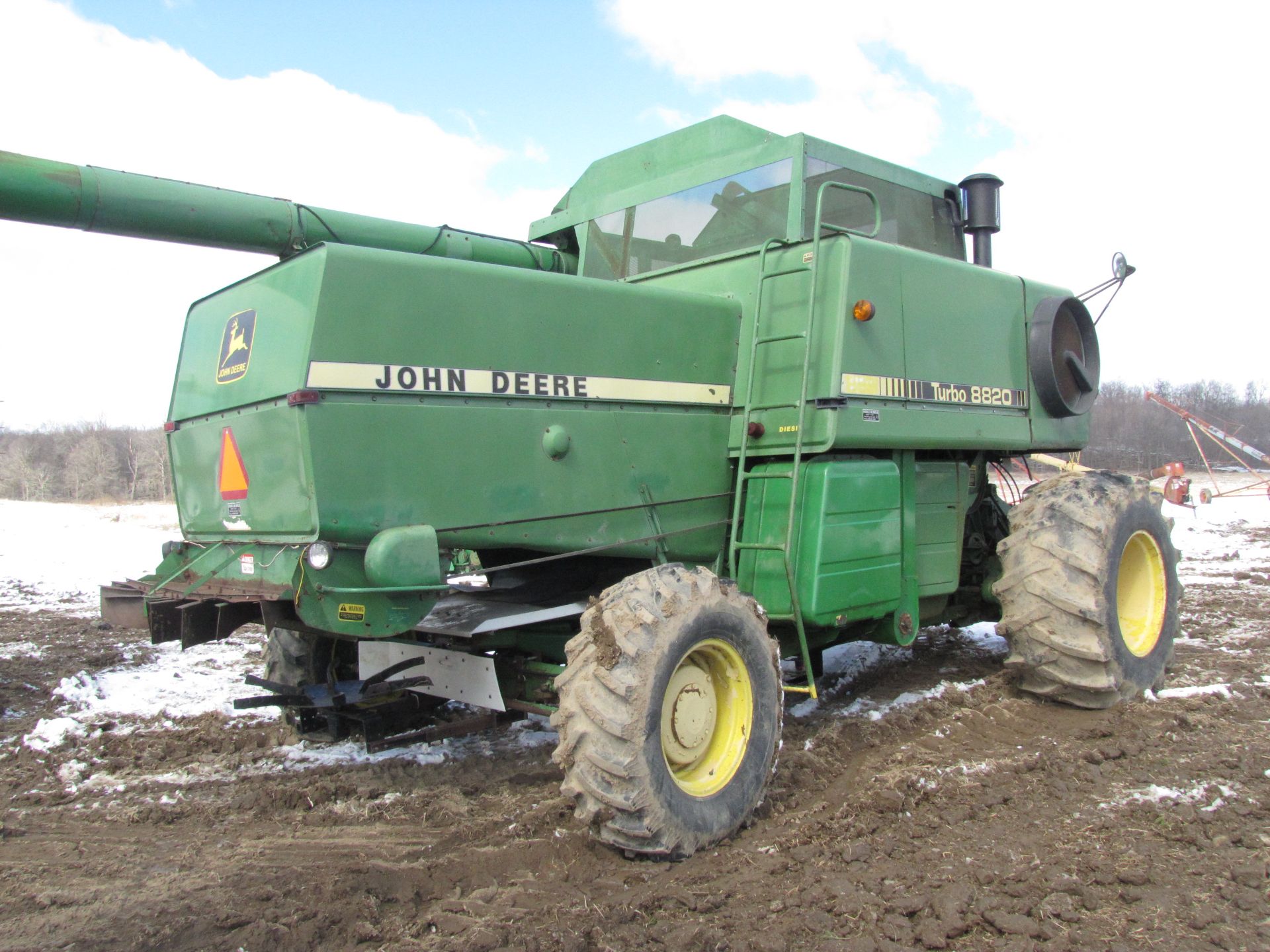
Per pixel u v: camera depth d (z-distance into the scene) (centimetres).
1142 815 357
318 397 322
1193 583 983
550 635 441
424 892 304
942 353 503
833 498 430
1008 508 631
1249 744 438
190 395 407
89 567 1259
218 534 387
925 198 581
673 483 433
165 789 411
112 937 272
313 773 430
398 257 347
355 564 332
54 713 540
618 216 552
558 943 266
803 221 469
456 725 409
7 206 344
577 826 353
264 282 360
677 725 343
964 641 701
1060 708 503
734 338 466
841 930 275
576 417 395
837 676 588
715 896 295
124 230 373
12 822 373
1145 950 262
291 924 279
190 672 646
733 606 363
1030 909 284
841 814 358
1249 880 299
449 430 353
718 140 538
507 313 375
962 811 361
